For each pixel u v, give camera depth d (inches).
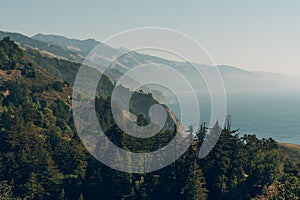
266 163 3132.4
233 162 3078.2
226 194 2965.1
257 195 2999.5
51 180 2891.2
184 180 2861.7
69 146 3159.5
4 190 2657.5
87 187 2923.2
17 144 3127.5
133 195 2837.1
